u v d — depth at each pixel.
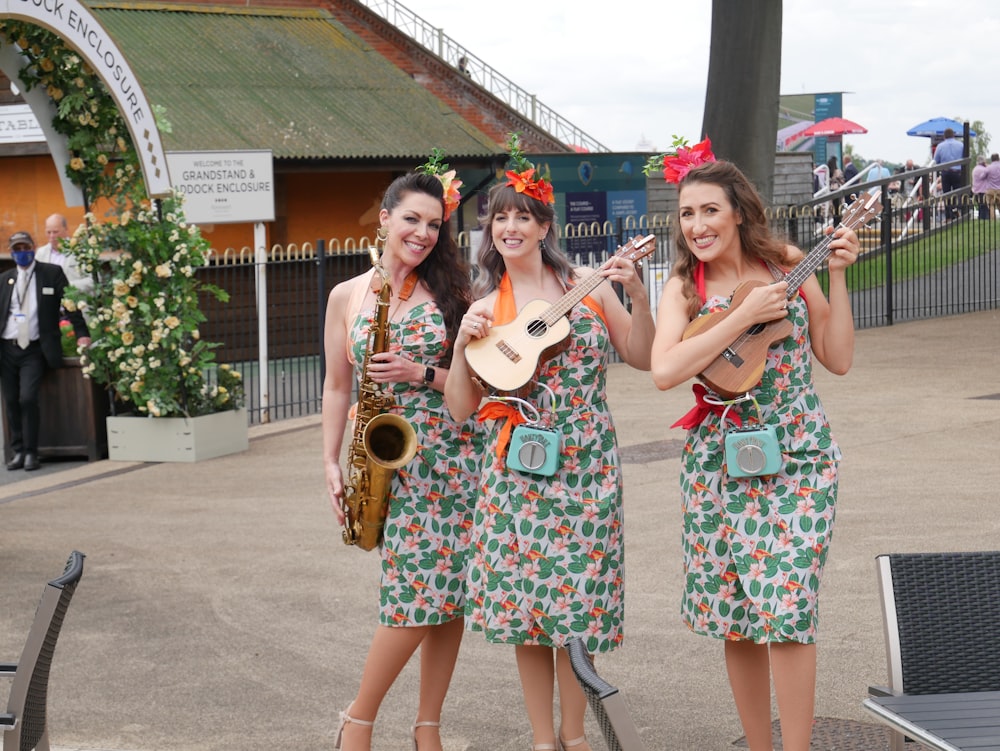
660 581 6.88
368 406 4.39
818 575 3.87
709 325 3.92
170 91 20.61
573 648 2.69
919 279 22.53
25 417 11.30
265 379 13.45
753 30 18.89
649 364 4.27
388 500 4.38
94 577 7.46
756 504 3.92
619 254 4.17
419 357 4.38
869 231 24.39
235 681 5.69
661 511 8.41
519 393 4.11
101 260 11.48
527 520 4.12
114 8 22.62
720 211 3.97
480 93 26.72
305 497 9.49
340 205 21.62
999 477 8.88
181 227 11.33
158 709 5.39
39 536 8.55
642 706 5.18
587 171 23.00
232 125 20.16
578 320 4.14
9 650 6.23
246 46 22.95
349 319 4.53
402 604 4.37
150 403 11.12
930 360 14.80
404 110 22.61
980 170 25.48
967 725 3.04
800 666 3.88
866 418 11.34
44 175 19.98
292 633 6.32
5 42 10.97
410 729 5.12
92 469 11.09
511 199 4.19
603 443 4.16
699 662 5.66
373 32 26.00
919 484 8.78
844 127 35.56
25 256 11.34
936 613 3.43
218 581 7.28
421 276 4.46
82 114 11.21
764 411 3.95
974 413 11.33
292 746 4.97
